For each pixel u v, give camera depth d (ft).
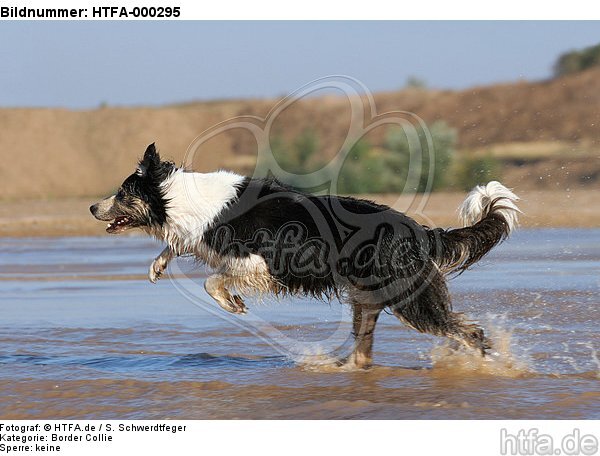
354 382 27.45
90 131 155.43
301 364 30.07
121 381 27.78
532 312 37.06
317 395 26.05
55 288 47.93
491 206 28.84
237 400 25.68
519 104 137.59
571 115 133.28
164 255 30.78
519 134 129.70
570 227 73.31
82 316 39.47
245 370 29.40
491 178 103.65
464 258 28.60
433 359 29.37
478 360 28.58
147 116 157.28
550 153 118.73
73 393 26.55
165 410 24.86
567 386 26.45
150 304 42.45
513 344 31.60
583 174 110.83
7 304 42.86
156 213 30.07
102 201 30.76
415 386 26.78
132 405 25.40
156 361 30.78
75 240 75.66
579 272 48.39
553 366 28.94
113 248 68.49
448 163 100.01
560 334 33.17
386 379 27.76
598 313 36.81
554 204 86.07
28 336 35.14
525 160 118.42
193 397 26.08
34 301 43.70
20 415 24.68
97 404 25.48
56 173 143.02
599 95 136.67
